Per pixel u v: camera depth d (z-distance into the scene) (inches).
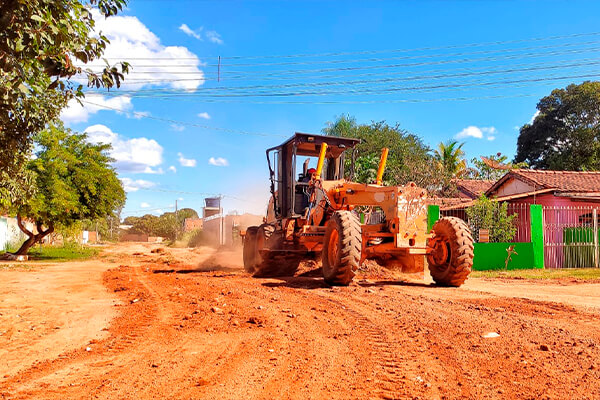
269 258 415.5
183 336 195.8
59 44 152.5
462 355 162.1
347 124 1325.0
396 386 131.9
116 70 172.9
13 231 1135.6
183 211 3356.3
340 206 381.7
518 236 634.2
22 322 235.9
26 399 127.6
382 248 339.3
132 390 132.8
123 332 207.8
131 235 3321.9
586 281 427.2
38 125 241.0
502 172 1359.5
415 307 250.7
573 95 1386.6
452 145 1344.7
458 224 338.0
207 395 127.3
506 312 238.7
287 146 430.3
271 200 476.7
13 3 136.3
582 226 633.0
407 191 331.3
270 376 142.1
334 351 168.6
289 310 244.1
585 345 174.2
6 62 145.0
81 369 155.4
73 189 828.6
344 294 296.4
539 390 128.2
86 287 382.9
